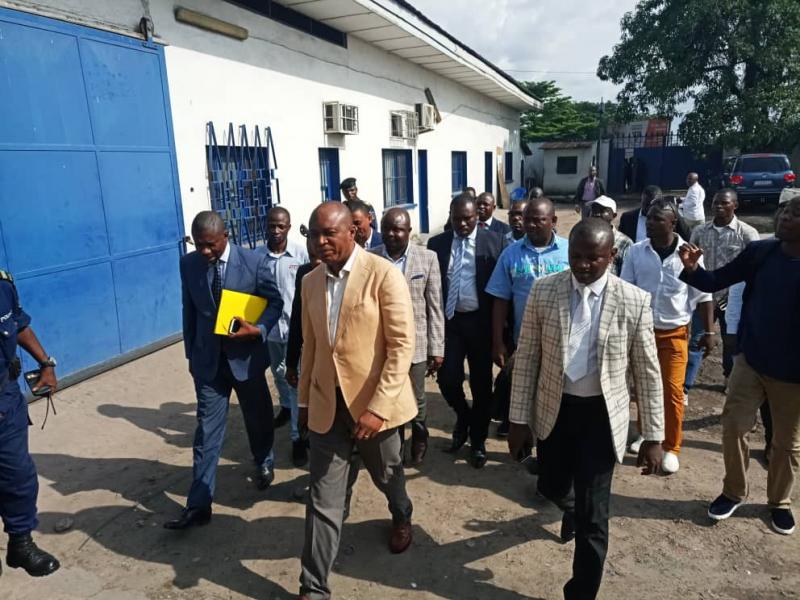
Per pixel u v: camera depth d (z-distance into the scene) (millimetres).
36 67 4980
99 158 5613
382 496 3783
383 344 2752
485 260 4039
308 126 9414
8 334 2824
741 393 3312
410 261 3768
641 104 22234
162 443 4477
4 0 4691
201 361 3428
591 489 2564
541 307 2709
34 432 4535
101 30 5578
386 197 13062
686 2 20219
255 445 3730
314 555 2684
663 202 3885
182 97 6766
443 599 2857
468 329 4062
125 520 3518
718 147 21406
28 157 4945
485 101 19906
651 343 2588
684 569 3045
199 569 3090
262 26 8148
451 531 3406
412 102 13711
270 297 3559
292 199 9047
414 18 10531
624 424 2564
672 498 3691
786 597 2842
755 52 19297
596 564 2537
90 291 5586
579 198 16438
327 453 2760
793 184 16812
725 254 4922
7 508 2910
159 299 6449
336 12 9070
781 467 3271
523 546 3266
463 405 4277
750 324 3250
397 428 2953
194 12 6789
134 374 5703
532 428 2846
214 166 7340
